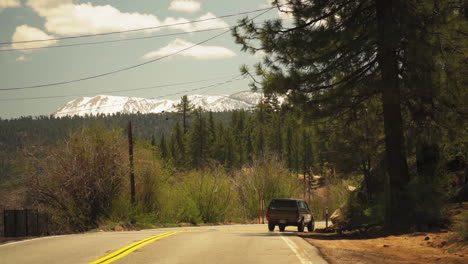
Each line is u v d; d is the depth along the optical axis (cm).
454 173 2273
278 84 2027
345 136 2397
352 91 2138
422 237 1644
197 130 12838
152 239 1703
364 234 2005
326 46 2014
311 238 1895
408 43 1864
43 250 1352
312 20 2083
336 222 3044
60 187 3170
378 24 1917
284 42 2000
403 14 1880
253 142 13262
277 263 1085
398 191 1939
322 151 2544
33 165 3158
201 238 1758
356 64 2100
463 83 1886
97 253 1270
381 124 2373
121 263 1084
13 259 1167
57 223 3172
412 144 2125
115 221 3114
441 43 1828
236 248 1396
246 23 2102
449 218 1836
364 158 2541
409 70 1980
